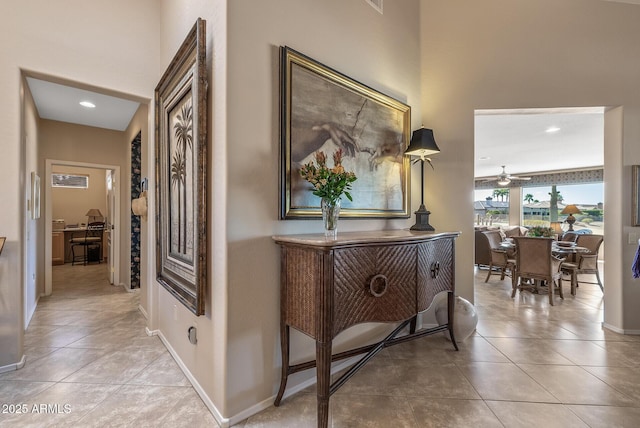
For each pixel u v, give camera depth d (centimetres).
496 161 746
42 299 435
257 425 172
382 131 273
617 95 320
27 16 237
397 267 199
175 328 252
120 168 526
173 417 179
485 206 1030
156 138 285
